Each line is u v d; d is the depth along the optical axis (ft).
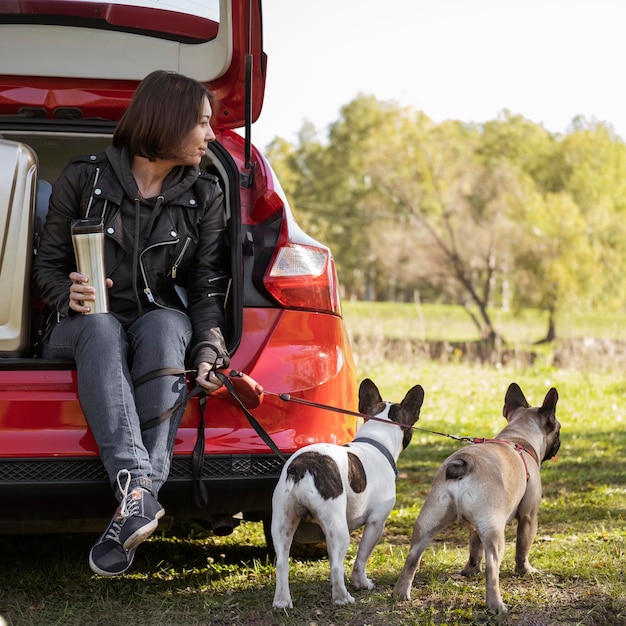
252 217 11.70
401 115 144.46
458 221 123.24
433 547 13.87
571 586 11.41
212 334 10.78
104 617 10.11
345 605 10.42
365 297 159.12
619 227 129.39
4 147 10.60
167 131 10.65
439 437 26.73
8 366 10.09
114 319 10.41
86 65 12.80
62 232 10.96
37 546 13.56
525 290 120.78
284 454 10.50
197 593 10.98
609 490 18.24
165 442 10.06
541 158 150.00
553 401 12.69
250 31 12.06
